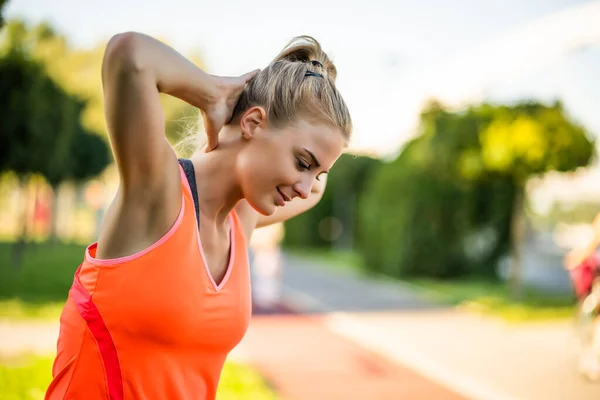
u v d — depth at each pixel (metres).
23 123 12.57
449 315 11.58
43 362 6.55
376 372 7.21
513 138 12.65
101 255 1.51
